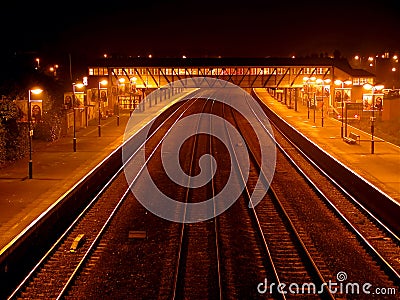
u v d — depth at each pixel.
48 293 16.59
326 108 74.06
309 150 46.12
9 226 22.06
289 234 22.64
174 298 15.90
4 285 17.42
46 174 33.19
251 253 20.27
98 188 32.53
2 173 33.44
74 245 20.67
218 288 16.94
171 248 20.84
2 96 38.97
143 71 73.94
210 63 72.69
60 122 50.28
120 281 17.64
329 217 25.45
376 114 65.75
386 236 22.55
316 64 73.00
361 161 38.41
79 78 81.00
